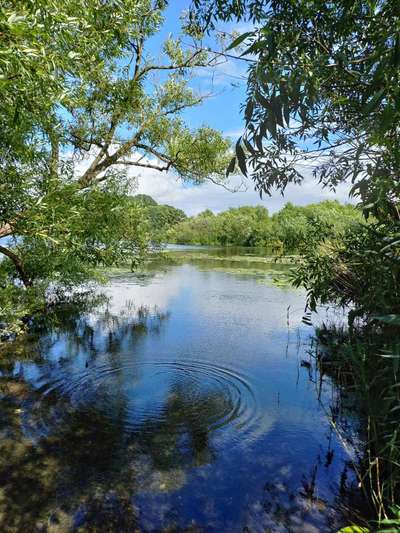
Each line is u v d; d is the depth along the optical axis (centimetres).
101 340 693
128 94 707
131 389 482
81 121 718
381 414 260
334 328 704
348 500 282
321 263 387
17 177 412
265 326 782
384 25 138
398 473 247
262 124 128
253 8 161
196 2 208
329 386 489
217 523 262
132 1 404
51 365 565
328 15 152
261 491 294
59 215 395
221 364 569
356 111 182
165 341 684
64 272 694
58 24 227
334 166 230
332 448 351
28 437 368
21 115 322
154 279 1461
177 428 388
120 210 629
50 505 278
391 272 229
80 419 404
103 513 271
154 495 290
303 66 139
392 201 209
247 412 422
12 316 591
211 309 936
